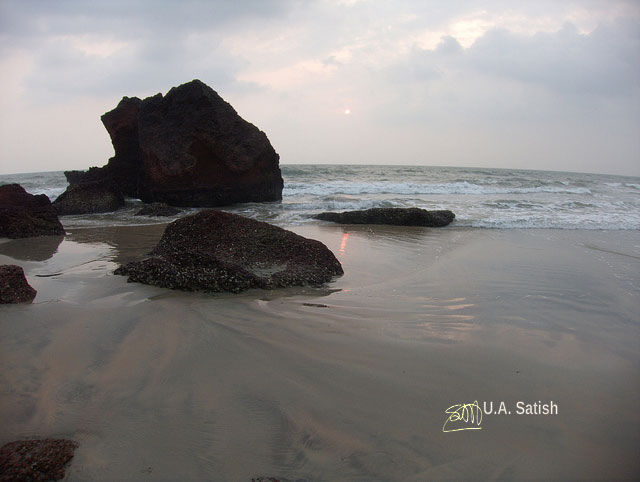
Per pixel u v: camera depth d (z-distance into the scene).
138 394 3.16
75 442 2.62
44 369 3.51
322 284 6.38
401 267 7.55
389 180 32.38
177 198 18.06
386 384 3.33
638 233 11.39
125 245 9.40
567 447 2.61
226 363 3.66
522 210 15.96
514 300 5.61
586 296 5.81
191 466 2.43
